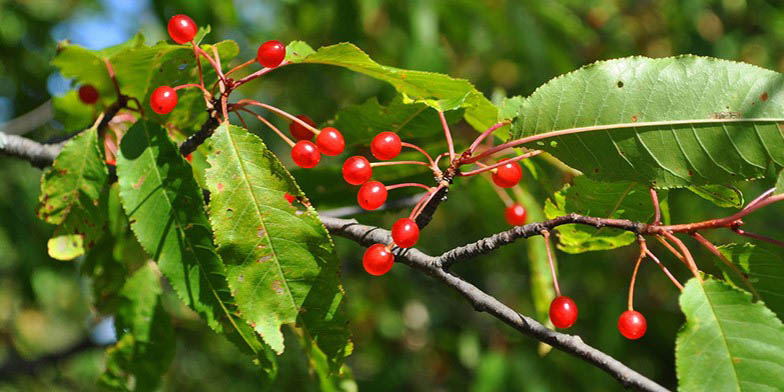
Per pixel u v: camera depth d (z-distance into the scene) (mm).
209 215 358
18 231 642
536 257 461
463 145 442
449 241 845
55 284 820
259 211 359
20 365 645
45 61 706
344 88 800
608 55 906
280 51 370
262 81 765
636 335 356
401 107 408
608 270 771
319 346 365
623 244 396
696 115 361
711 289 348
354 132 420
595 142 368
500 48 783
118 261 428
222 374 906
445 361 857
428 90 395
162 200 368
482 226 733
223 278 366
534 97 371
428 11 623
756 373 340
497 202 498
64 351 654
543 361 667
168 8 529
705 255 709
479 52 792
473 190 497
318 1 689
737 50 884
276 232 359
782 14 899
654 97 364
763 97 356
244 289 359
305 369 713
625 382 340
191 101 414
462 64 824
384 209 447
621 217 392
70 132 449
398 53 703
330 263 359
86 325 801
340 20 649
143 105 417
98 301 428
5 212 641
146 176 370
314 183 444
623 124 366
